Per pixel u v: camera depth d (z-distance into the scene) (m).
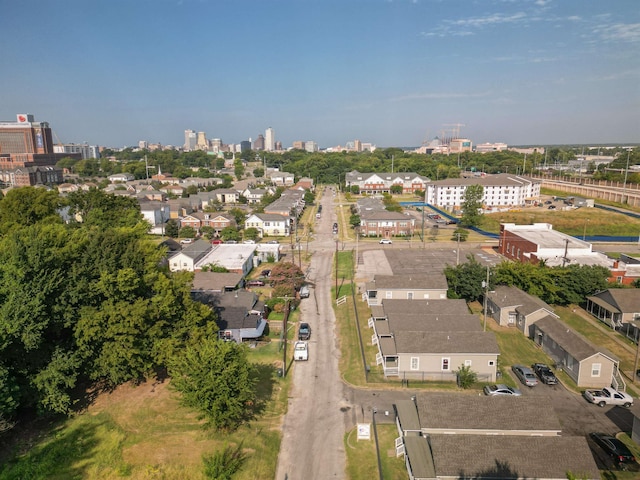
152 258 45.41
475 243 97.94
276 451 31.59
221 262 72.75
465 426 29.97
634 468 29.42
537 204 144.62
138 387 39.84
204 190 179.12
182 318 41.09
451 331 44.41
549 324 46.69
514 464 26.44
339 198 174.25
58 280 35.44
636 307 50.84
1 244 40.16
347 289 65.88
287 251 91.00
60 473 29.55
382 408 36.41
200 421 34.94
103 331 36.31
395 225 104.50
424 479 26.20
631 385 40.06
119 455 31.22
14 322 31.67
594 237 104.38
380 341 44.25
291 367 43.19
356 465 30.03
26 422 34.50
